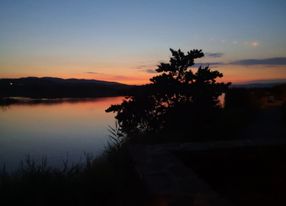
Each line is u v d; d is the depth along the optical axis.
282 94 29.59
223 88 8.98
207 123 8.94
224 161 5.11
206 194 3.05
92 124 24.91
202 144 5.46
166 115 8.84
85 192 4.43
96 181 4.64
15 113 41.59
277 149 5.28
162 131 8.72
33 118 33.38
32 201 4.02
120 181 4.78
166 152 4.97
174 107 8.88
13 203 3.99
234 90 19.14
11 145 16.14
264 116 15.97
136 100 9.02
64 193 4.29
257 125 12.33
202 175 5.01
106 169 5.23
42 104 63.19
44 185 4.42
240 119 12.62
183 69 9.48
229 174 5.05
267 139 5.84
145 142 7.68
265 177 4.75
